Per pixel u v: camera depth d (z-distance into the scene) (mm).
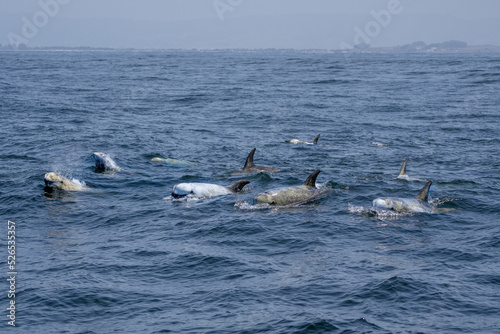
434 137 28109
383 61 133250
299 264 11055
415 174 19516
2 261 11203
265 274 10508
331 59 155750
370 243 12391
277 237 12781
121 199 16156
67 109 36781
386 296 9391
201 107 40656
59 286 9898
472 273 10484
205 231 13227
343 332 8156
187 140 26469
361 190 17047
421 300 9234
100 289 9789
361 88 56781
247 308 9023
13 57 158750
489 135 28656
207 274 10570
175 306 9156
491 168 20609
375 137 28109
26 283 10039
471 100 45125
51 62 117250
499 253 11648
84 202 15750
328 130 30516
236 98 46750
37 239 12656
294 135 28734
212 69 95562
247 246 12195
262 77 73625
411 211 14812
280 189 15891
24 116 32844
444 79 67125
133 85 58750
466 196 16438
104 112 36344
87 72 81188
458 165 21172
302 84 61844
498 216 14594
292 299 9344
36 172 18828
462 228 13586
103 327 8438
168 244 12336
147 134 27875
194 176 18828
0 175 18422
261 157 22500
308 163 21344
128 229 13477
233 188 16922
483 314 8734
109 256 11531
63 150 22922
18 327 8430
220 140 26734
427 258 11383
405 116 36250
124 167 20047
